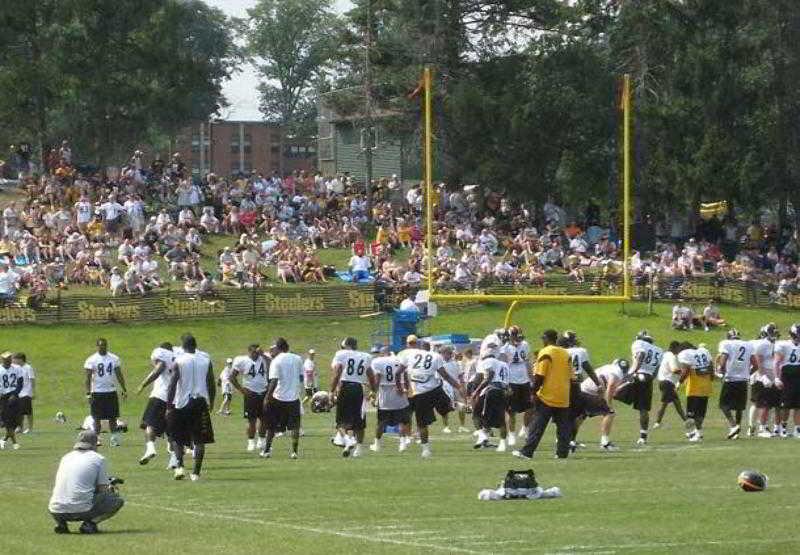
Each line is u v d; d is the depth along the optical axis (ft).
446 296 169.89
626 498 91.25
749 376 149.38
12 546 74.18
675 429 160.35
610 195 312.29
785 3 305.12
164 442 147.33
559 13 328.29
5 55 313.53
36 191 281.74
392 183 320.50
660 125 310.86
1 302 234.58
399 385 130.62
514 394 138.10
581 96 313.94
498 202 311.27
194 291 246.06
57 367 220.84
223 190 295.28
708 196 309.63
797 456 122.52
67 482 78.89
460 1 327.67
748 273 278.26
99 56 319.06
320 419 184.75
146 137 380.37
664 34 312.50
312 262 265.13
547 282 262.26
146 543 74.95
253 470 114.21
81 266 252.83
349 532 78.23
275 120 632.79
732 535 75.92
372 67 329.72
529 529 78.38
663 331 252.62
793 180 306.96
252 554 71.05
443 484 101.09
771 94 305.73
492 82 325.83
